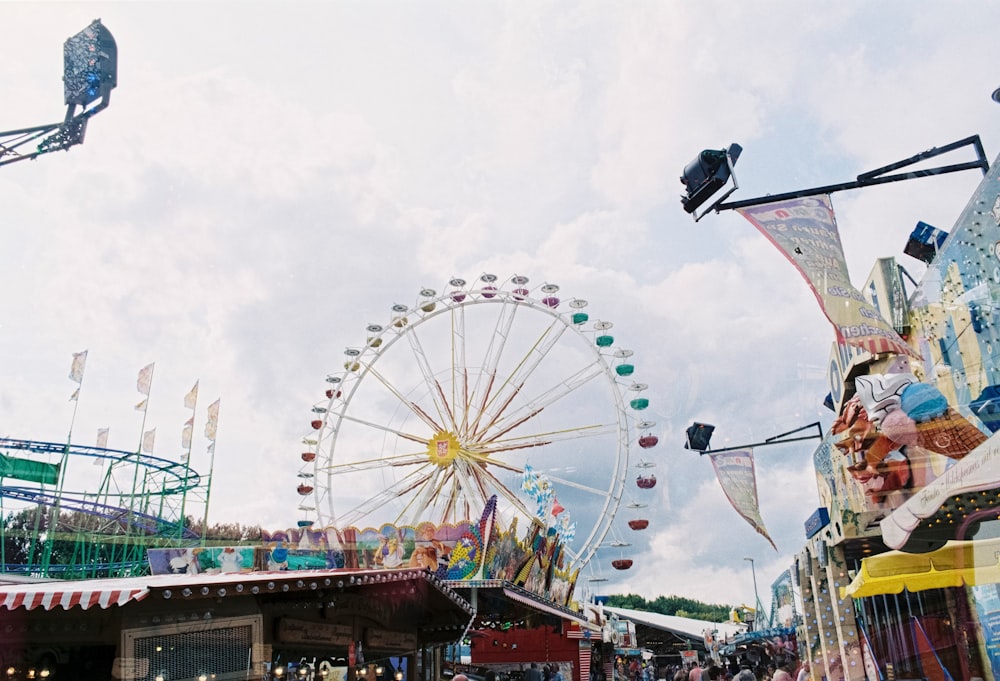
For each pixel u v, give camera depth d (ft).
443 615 44.50
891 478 32.04
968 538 28.09
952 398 32.35
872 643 37.68
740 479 45.44
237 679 26.45
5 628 23.57
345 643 35.06
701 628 103.09
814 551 43.55
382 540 56.90
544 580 66.18
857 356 37.09
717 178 26.63
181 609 25.58
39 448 89.40
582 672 79.10
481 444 86.43
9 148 52.49
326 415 92.32
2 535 88.69
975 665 32.01
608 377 84.64
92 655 24.38
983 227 29.12
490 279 93.15
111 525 97.25
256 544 55.52
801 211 27.35
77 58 51.80
